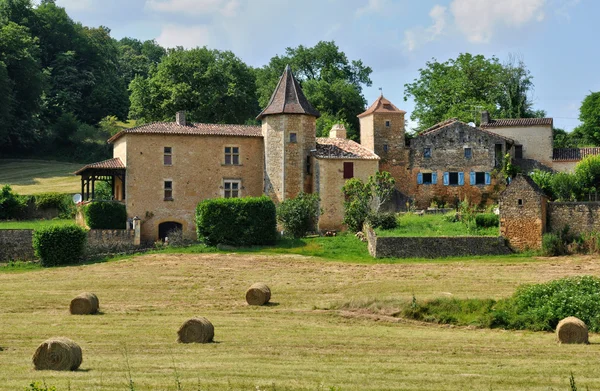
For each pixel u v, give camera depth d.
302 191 51.75
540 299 28.84
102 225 49.28
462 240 43.47
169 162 51.59
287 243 47.41
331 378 18.97
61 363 19.70
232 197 51.34
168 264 42.72
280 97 52.97
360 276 38.44
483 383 18.75
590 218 43.72
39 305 32.41
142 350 22.77
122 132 50.97
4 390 17.41
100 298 34.25
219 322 28.12
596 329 26.75
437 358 22.00
